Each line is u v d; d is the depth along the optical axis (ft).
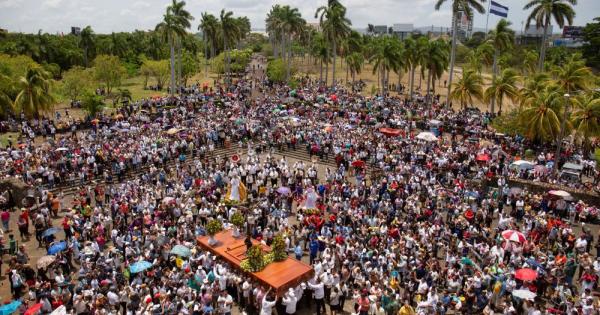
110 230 81.41
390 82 309.83
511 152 127.85
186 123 149.07
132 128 140.56
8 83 158.71
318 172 123.54
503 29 211.20
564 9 186.29
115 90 260.21
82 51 338.95
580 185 101.60
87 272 61.41
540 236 78.02
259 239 76.23
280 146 141.28
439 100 238.48
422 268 63.72
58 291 56.90
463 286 61.82
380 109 179.52
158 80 265.54
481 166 113.80
